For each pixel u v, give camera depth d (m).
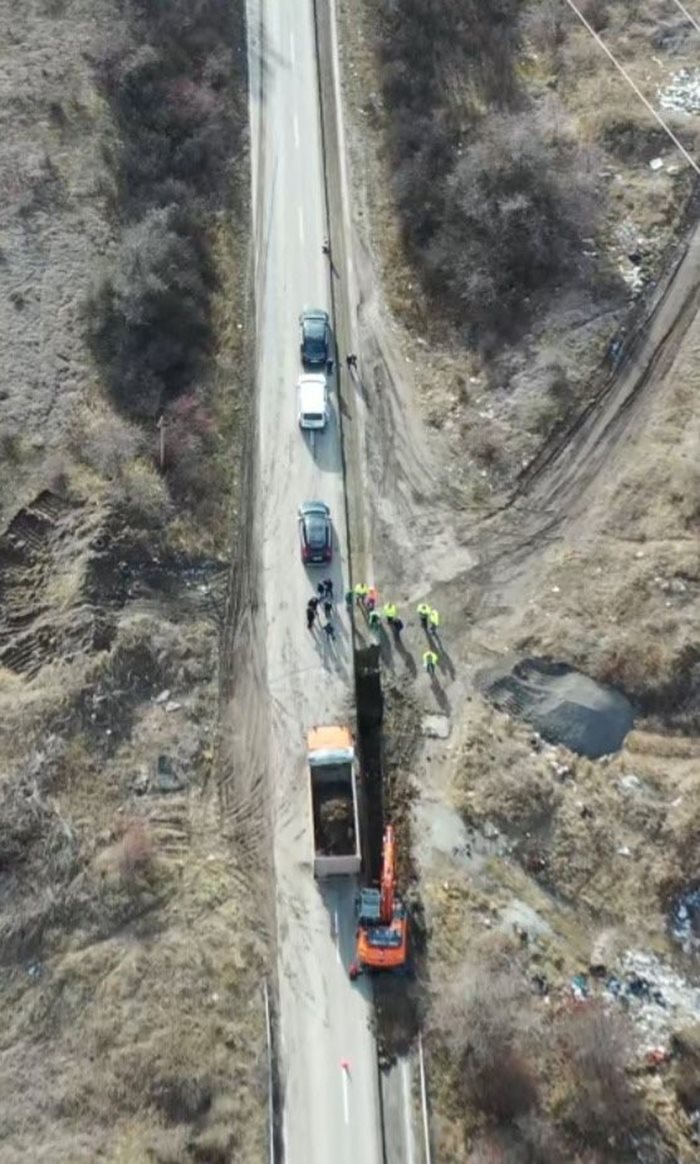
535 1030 30.94
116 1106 29.61
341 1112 29.83
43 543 40.16
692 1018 31.95
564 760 36.19
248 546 41.34
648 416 43.97
